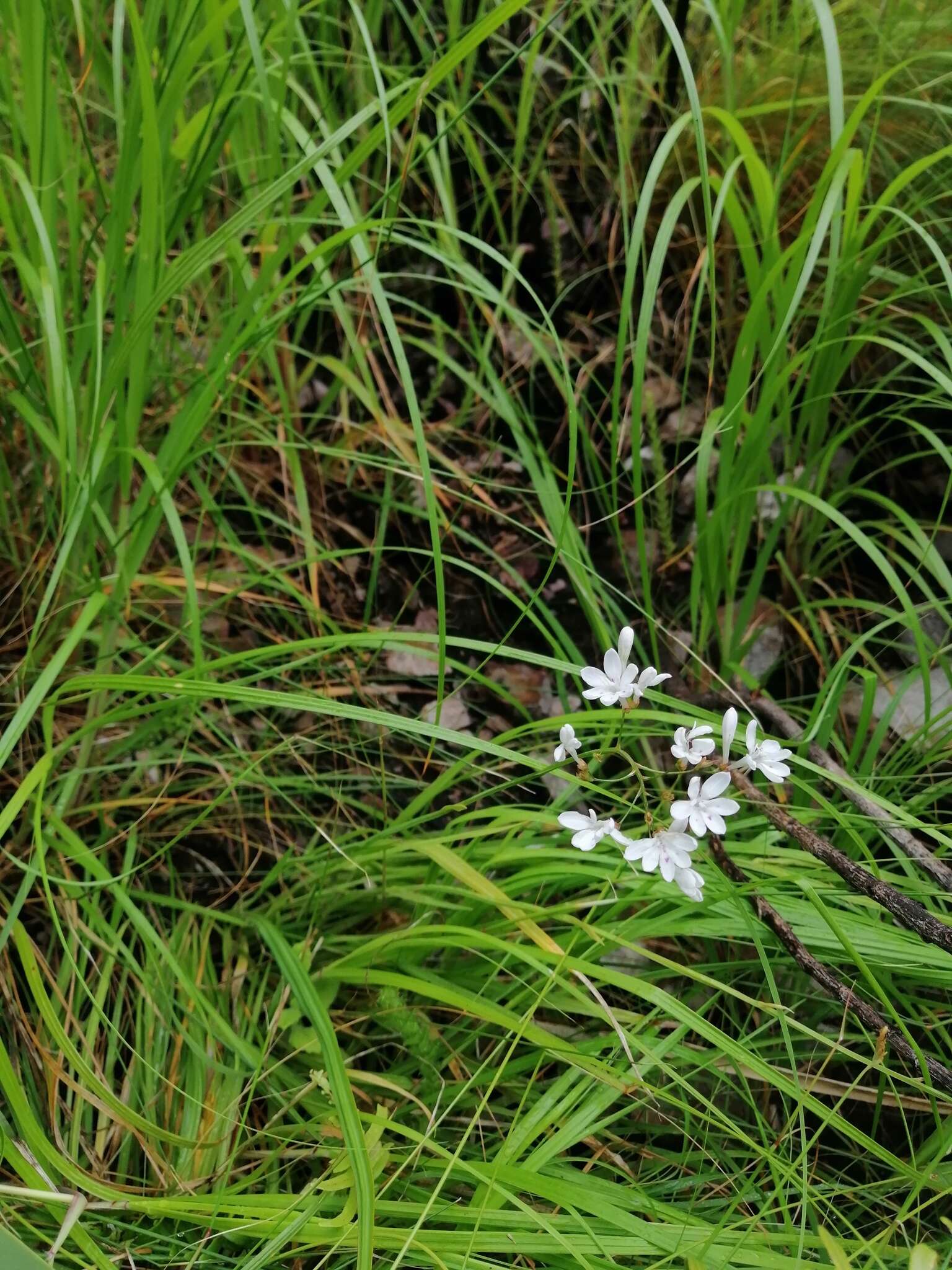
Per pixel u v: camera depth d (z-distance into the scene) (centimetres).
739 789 51
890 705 57
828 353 61
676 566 68
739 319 70
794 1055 49
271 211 61
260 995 53
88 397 55
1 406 60
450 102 67
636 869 49
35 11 51
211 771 60
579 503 70
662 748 61
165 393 67
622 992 54
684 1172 50
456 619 68
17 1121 45
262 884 55
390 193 62
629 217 73
